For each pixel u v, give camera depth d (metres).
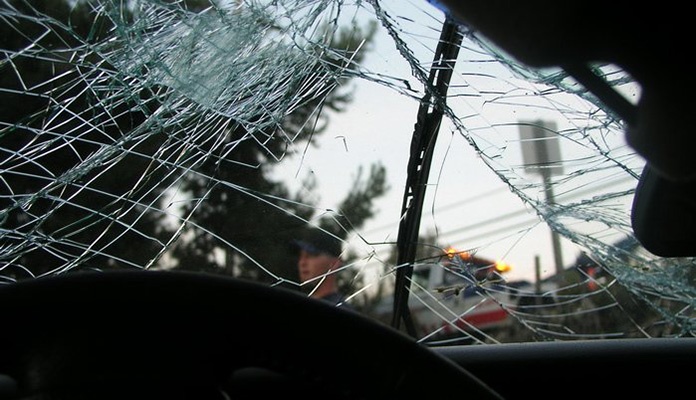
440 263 1.97
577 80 0.72
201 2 1.84
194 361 0.82
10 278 1.76
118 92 1.84
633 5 0.60
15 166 1.73
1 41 1.63
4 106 1.68
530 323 2.06
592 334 2.05
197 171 1.91
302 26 1.88
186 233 1.87
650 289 2.13
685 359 1.50
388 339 0.83
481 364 1.50
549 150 1.86
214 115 1.99
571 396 1.48
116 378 0.81
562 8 0.61
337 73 1.84
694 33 0.61
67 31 1.68
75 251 1.81
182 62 1.96
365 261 1.88
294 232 1.88
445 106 1.64
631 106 0.72
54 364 0.81
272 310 0.83
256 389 1.05
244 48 1.98
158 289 0.83
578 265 2.13
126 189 1.85
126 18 1.77
